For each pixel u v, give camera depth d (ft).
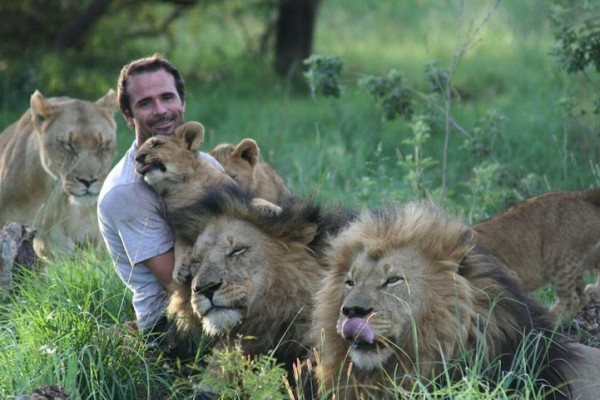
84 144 42.98
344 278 24.45
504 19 107.65
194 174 29.63
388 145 61.26
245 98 80.84
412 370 23.88
